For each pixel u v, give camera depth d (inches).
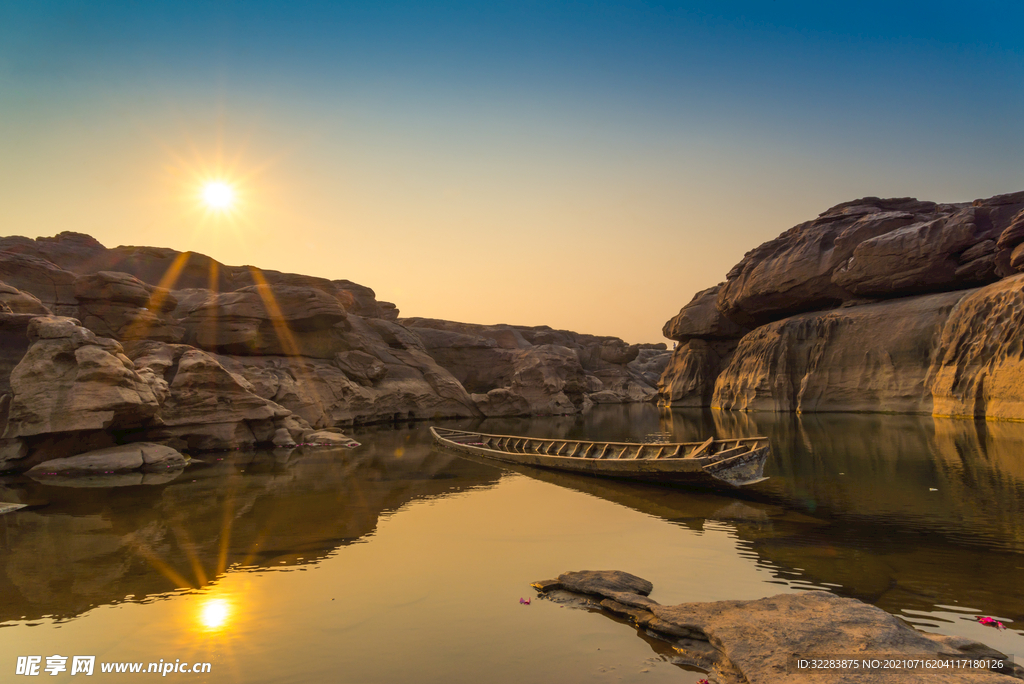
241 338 1566.2
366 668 240.1
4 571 375.9
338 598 322.0
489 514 536.4
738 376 2394.2
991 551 378.3
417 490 669.9
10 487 696.4
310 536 459.5
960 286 1795.0
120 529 486.6
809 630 242.8
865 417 1617.9
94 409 814.5
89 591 337.7
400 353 2193.7
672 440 1286.9
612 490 656.4
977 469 681.6
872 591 314.3
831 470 727.1
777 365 2124.8
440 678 230.7
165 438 972.6
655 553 399.5
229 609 307.6
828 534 435.5
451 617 293.0
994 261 1612.9
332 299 1804.9
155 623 290.8
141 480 744.3
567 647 255.6
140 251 2090.3
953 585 319.6
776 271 2346.2
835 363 1947.6
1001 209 1763.0
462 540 443.5
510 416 2309.3
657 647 253.4
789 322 2210.9
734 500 579.5
